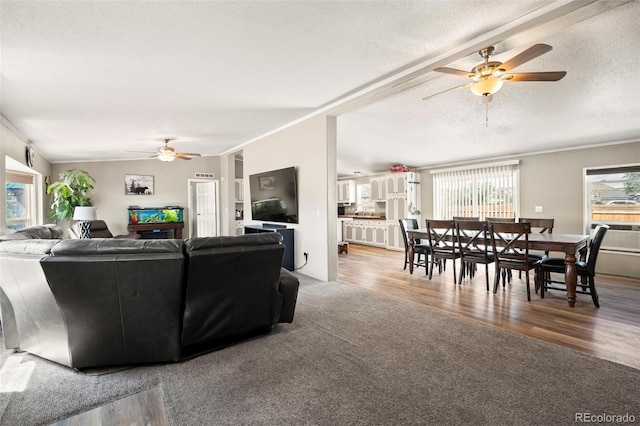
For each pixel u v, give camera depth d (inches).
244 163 264.4
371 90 135.9
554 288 153.4
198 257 84.0
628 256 195.3
